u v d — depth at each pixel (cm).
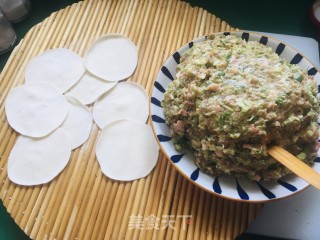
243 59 26
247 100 24
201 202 30
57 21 37
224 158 25
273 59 27
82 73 34
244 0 46
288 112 24
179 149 28
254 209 30
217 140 25
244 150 25
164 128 29
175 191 30
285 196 25
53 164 31
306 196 32
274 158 24
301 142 26
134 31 36
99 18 37
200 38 30
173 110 27
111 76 34
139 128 32
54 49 35
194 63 26
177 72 29
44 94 34
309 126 26
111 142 32
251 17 45
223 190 26
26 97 33
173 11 37
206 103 25
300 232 32
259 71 25
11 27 43
